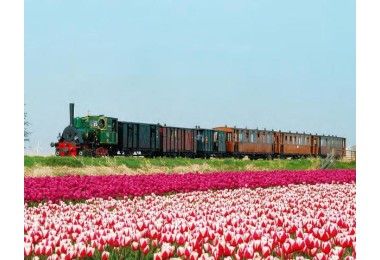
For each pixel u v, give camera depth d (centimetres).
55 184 2084
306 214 1483
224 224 1134
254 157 6900
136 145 5334
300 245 828
